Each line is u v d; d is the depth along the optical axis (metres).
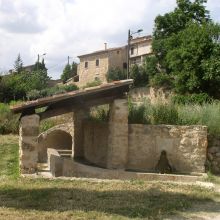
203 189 12.37
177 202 10.50
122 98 15.80
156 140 15.84
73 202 10.30
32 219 8.73
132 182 13.05
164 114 16.77
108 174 14.72
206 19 47.53
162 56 48.31
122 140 15.62
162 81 44.56
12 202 10.34
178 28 47.84
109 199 10.66
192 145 15.74
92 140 18.55
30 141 14.77
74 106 16.11
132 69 55.19
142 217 9.11
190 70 37.03
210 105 18.20
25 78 58.81
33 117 14.83
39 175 14.42
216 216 9.49
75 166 15.74
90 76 70.31
